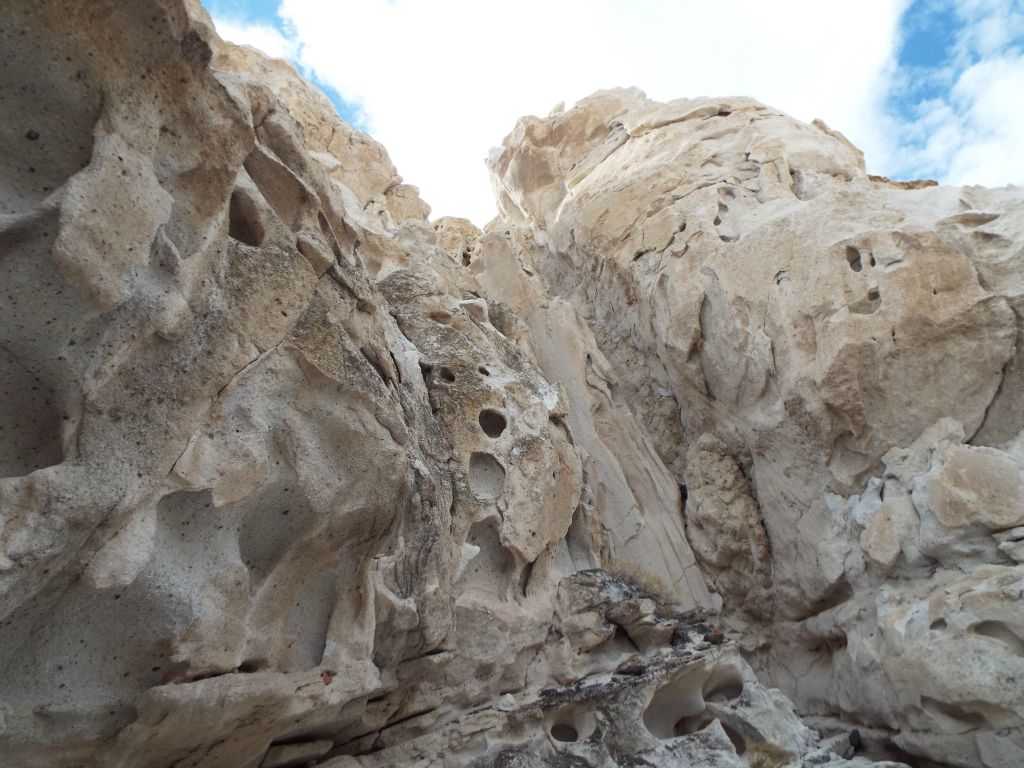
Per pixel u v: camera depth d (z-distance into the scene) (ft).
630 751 13.75
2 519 6.49
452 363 18.21
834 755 14.42
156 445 7.80
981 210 18.99
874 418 17.81
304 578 10.47
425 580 13.21
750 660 20.81
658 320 23.48
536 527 17.15
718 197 24.06
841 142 30.73
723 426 22.29
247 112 9.01
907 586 16.46
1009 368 16.98
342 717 11.27
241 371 8.79
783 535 20.25
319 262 10.70
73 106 7.40
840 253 18.94
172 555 8.48
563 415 20.52
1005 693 13.44
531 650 15.93
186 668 8.48
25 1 6.85
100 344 7.37
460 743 13.44
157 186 7.83
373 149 30.58
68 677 7.81
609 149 32.32
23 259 6.93
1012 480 15.40
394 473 10.79
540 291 29.01
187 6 8.05
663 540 21.86
